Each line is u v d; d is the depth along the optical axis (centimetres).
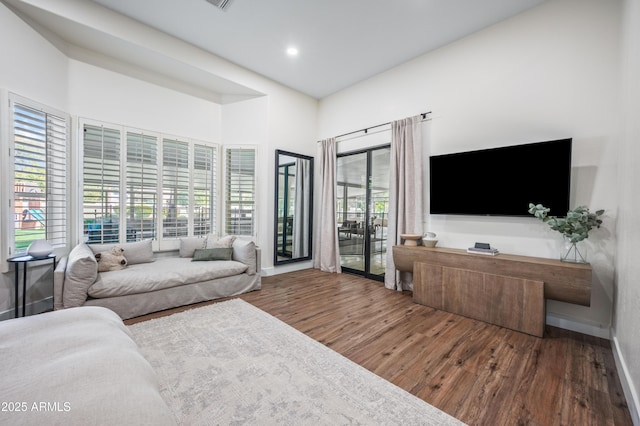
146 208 365
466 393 161
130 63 350
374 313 284
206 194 425
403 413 143
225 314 273
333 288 373
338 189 486
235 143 442
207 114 430
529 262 243
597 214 222
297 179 492
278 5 275
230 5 277
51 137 283
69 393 86
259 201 438
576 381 173
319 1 269
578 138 247
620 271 201
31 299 263
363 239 452
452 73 331
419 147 355
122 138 345
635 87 170
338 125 474
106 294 252
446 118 336
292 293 349
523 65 279
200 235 418
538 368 187
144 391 93
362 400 152
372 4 272
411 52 356
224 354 197
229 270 333
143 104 364
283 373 176
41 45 273
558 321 256
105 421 76
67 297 237
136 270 290
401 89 385
